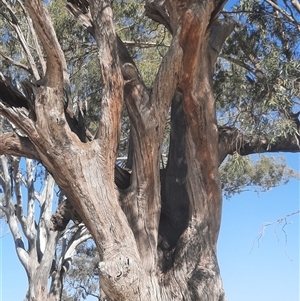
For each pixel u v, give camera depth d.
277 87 10.38
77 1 9.12
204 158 8.96
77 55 14.30
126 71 8.69
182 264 8.81
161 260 9.07
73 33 13.94
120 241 7.87
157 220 8.73
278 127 10.03
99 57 8.31
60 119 7.89
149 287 7.87
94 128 15.43
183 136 10.10
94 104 14.60
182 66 8.38
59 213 10.25
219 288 8.66
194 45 8.17
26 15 10.01
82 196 7.92
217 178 9.07
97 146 8.12
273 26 11.72
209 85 8.83
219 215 9.12
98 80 14.85
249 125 10.42
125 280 7.55
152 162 8.62
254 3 11.70
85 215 7.98
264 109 10.41
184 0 8.01
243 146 10.34
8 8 10.20
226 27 9.42
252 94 10.88
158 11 9.23
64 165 7.90
